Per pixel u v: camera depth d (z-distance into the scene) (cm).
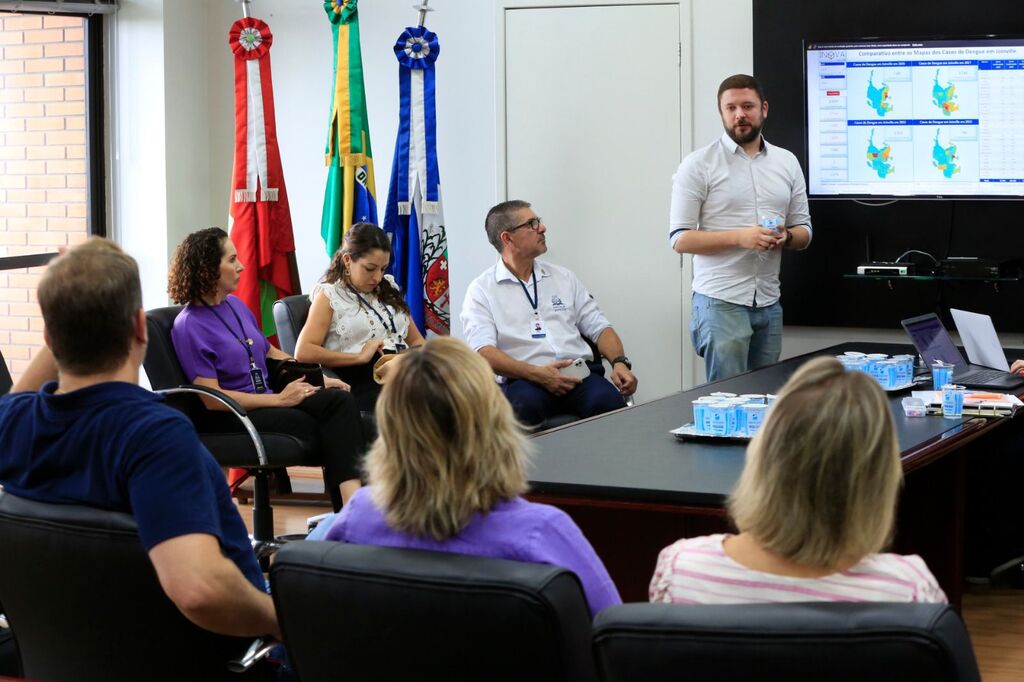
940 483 338
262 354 418
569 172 568
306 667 169
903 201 529
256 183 550
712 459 273
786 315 550
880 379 358
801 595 151
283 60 603
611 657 140
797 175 497
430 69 550
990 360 399
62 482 190
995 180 505
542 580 150
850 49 512
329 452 396
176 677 193
